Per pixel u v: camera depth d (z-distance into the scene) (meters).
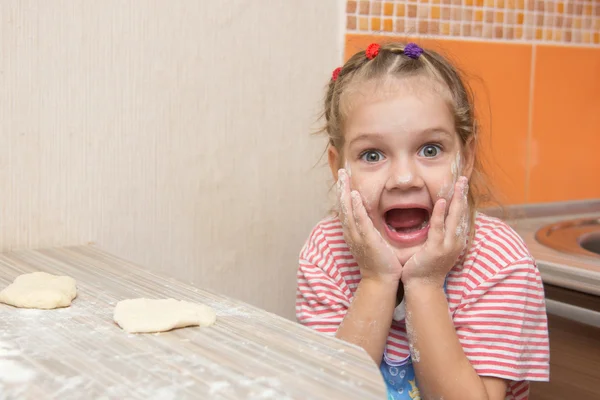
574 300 0.99
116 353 0.64
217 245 1.18
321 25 1.23
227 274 1.20
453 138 0.92
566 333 1.01
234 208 1.19
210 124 1.15
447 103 0.91
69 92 1.04
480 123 1.26
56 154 1.04
